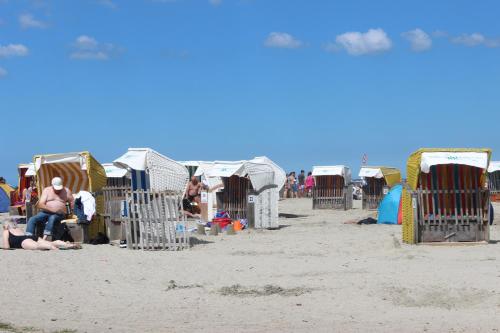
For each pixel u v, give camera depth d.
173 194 15.74
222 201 23.34
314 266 12.70
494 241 16.55
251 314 8.98
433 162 15.30
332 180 33.34
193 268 12.67
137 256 14.16
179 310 9.27
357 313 8.94
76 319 8.79
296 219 26.70
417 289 10.17
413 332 7.90
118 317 8.89
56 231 16.39
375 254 14.45
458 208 15.99
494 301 9.41
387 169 34.12
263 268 12.59
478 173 15.91
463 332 7.87
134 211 15.72
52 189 16.41
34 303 9.77
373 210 32.16
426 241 15.97
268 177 22.44
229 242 17.16
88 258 13.66
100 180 17.84
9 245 15.19
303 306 9.39
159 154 19.00
